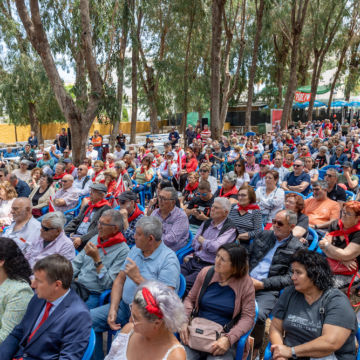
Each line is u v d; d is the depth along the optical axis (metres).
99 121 12.51
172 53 22.98
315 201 5.48
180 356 1.99
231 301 3.01
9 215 5.68
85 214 5.38
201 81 23.80
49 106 20.95
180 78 22.73
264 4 21.31
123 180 7.68
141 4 17.33
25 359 2.51
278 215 3.77
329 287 2.65
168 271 3.22
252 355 3.19
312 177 7.79
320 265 2.65
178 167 9.92
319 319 2.59
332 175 6.06
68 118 11.48
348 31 30.41
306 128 24.64
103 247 3.75
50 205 6.19
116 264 3.66
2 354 2.56
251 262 3.97
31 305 2.71
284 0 22.53
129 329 2.21
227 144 13.93
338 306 2.54
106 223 3.71
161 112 25.31
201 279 3.20
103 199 5.35
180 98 22.81
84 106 12.46
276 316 2.84
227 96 20.52
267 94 29.70
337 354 2.55
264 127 35.25
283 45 28.78
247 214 4.80
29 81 19.20
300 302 2.73
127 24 13.15
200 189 5.35
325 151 9.82
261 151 14.97
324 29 27.88
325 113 39.41
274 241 3.90
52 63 11.09
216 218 4.24
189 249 4.55
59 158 12.05
